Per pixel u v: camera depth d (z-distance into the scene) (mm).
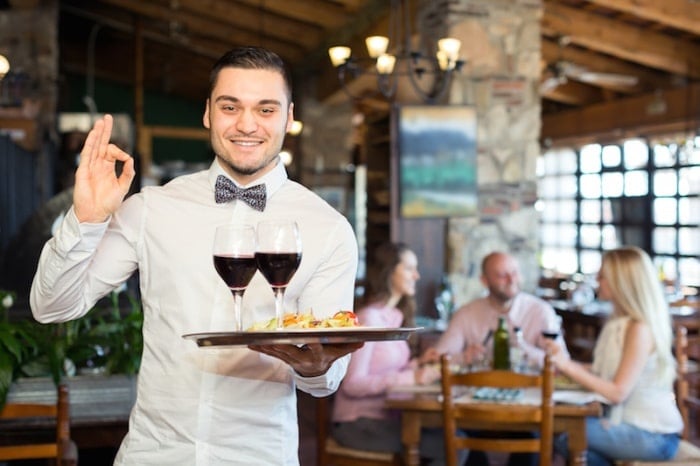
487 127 7375
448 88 7359
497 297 4652
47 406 2920
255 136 2059
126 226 2131
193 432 2076
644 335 3938
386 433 4145
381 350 4324
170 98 15891
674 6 8055
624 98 10945
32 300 2066
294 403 2195
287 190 2230
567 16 8914
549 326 4676
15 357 3434
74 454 2842
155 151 15844
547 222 13914
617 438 3904
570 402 3725
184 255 2107
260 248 1878
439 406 3754
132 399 3492
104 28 14242
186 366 2084
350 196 12117
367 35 9188
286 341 1777
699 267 10375
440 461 4195
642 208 11500
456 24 7316
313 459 5812
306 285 2205
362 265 11656
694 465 3916
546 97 11883
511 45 7430
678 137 10180
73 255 1953
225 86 2039
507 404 3729
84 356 3572
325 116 12055
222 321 2090
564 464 5602
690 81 9742
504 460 4688
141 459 2111
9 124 8438
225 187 2135
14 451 2768
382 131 8852
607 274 4074
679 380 5113
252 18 10781
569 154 13242
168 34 13570
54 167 9922
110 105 15477
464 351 4645
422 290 7270
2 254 6270
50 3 9711
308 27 10844
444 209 7266
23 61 9633
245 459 2109
